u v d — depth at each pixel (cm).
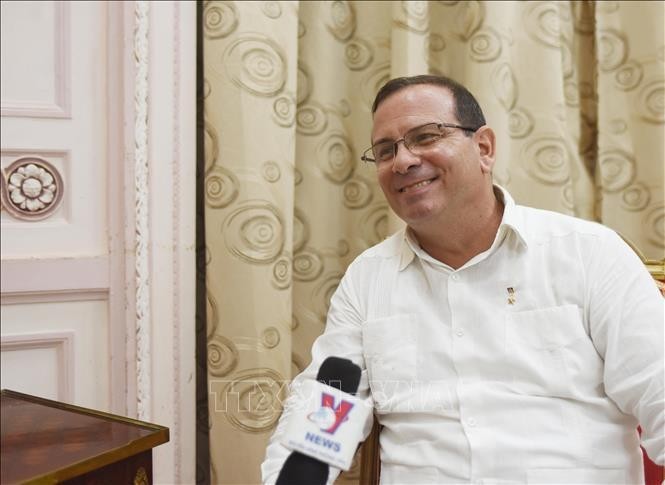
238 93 160
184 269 166
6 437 106
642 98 169
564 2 178
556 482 93
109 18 162
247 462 162
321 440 73
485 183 108
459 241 108
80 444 103
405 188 105
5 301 154
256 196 160
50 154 160
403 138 105
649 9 167
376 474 110
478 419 99
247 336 161
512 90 172
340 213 181
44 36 159
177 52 164
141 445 104
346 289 119
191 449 167
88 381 162
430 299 109
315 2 176
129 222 161
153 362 163
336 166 180
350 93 180
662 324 93
